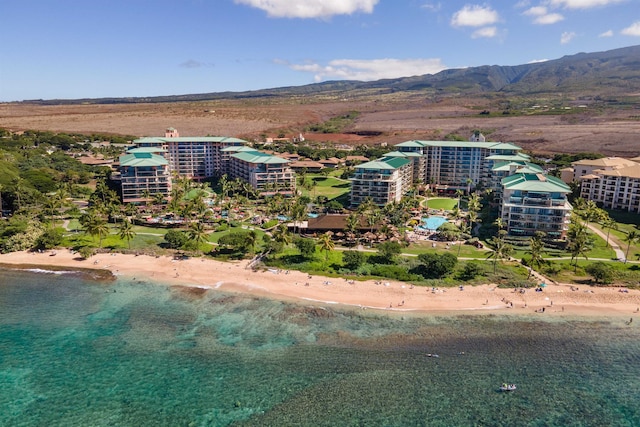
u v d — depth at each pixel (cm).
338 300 12019
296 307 11662
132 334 10400
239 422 7744
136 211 19450
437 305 11750
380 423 7769
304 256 14712
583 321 11069
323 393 8475
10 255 14975
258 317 11194
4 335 10288
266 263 14288
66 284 12988
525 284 12662
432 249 15638
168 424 7694
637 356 9744
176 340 10175
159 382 8744
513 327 10794
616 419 7981
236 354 9662
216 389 8556
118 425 7662
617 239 16650
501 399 8406
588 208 18700
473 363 9438
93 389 8538
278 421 7781
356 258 13838
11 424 7638
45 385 8638
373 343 10106
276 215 19950
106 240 16262
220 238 15238
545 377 9038
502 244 14162
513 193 17138
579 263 14200
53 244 15500
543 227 16625
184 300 12069
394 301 11950
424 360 9512
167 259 14750
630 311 11519
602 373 9188
